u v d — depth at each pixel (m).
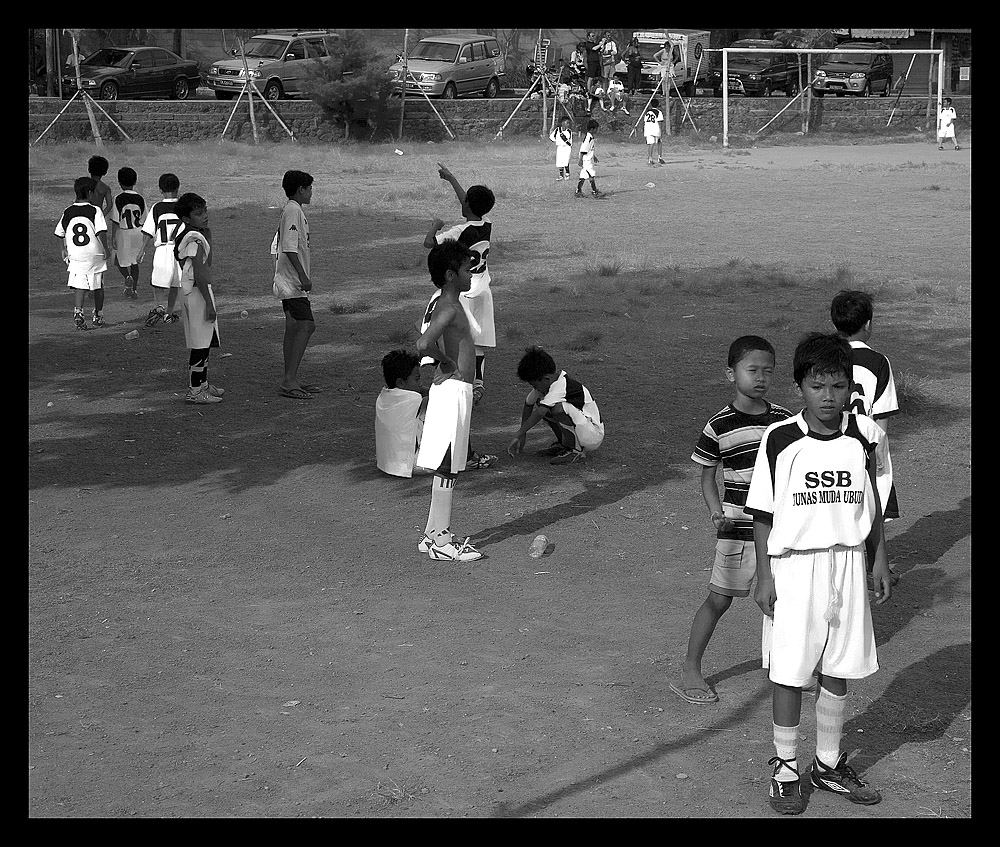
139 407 10.10
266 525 7.41
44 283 16.22
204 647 5.66
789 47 49.62
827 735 4.38
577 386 8.58
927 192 26.89
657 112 33.84
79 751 4.67
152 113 38.12
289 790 4.39
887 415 6.40
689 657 5.23
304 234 10.09
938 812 4.25
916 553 6.97
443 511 6.85
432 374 11.41
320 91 39.50
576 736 4.82
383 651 5.63
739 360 4.98
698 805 4.31
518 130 42.91
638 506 7.82
